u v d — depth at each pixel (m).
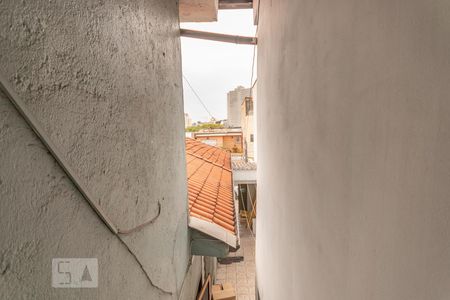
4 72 0.53
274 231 2.88
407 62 0.61
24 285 0.59
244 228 12.14
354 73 0.90
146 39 1.50
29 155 0.61
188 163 5.90
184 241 2.61
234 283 7.86
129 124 1.22
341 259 1.03
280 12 2.27
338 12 1.03
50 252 0.67
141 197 1.37
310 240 1.46
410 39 0.60
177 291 2.24
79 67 0.81
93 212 0.88
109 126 1.01
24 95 0.59
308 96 1.47
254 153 12.58
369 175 0.80
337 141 1.05
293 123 1.87
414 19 0.58
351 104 0.92
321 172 1.26
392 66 0.67
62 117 0.72
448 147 0.49
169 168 2.04
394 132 0.67
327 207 1.18
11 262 0.55
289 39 1.94
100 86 0.94
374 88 0.76
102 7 0.97
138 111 1.35
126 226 1.17
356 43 0.88
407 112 0.62
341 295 1.03
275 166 2.79
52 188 0.68
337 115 1.05
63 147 0.72
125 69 1.18
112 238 1.03
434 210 0.53
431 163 0.54
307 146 1.50
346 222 0.98
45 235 0.65
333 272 1.12
